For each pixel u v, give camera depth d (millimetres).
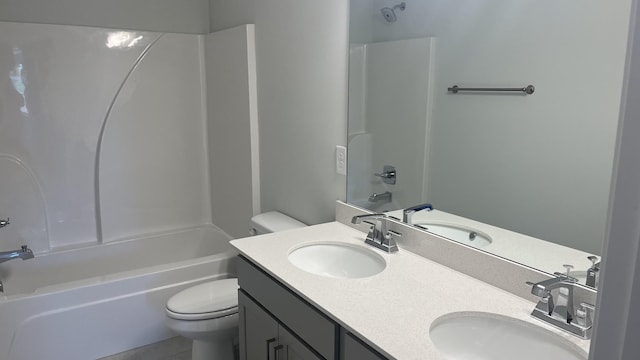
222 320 2191
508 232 1510
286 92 2559
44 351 2465
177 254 3496
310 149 2426
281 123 2643
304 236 2043
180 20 3377
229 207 3355
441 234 1750
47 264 3045
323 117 2299
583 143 1282
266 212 2867
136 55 3236
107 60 3152
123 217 3371
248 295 1923
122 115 3254
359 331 1252
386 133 1964
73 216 3219
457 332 1346
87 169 3215
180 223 3615
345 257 1963
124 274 2674
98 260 3213
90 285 2547
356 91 2080
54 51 2982
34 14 2922
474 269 1582
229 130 3193
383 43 1917
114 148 3260
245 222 3135
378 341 1202
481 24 1526
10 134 2943
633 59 448
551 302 1274
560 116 1330
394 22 1851
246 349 1996
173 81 3398
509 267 1464
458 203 1682
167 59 3346
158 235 3436
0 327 2336
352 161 2160
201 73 3488
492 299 1419
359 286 1529
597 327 513
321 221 2416
